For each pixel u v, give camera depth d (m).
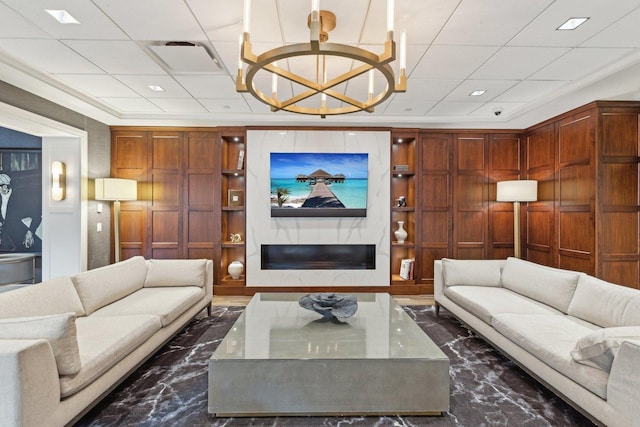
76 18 2.20
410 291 4.73
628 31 2.33
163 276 3.44
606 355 1.62
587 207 3.68
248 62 1.62
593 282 2.53
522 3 2.02
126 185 4.35
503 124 4.62
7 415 1.33
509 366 2.54
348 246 4.76
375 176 4.70
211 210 4.75
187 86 3.40
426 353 1.98
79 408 1.67
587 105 3.67
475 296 3.12
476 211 4.86
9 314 1.91
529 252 4.71
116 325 2.27
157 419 1.87
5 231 4.68
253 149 4.66
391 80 1.77
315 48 1.51
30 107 3.36
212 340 3.03
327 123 4.62
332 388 1.89
